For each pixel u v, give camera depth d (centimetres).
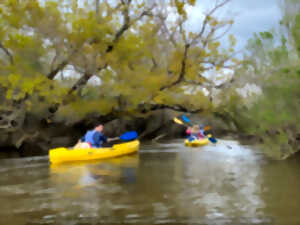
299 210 412
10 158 1009
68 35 1067
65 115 1331
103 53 1147
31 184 588
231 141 1435
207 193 506
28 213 414
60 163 845
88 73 1154
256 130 923
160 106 1443
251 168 735
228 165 789
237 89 1261
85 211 418
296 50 741
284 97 773
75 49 1088
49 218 394
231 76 1308
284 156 870
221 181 599
